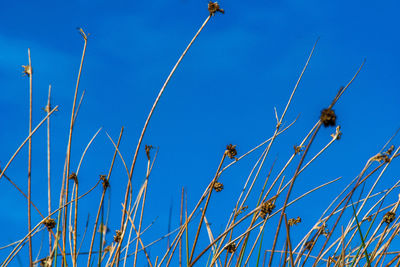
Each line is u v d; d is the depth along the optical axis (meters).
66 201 1.67
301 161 1.53
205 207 1.62
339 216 1.63
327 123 1.47
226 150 1.63
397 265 1.61
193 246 1.62
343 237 1.67
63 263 1.66
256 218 1.67
